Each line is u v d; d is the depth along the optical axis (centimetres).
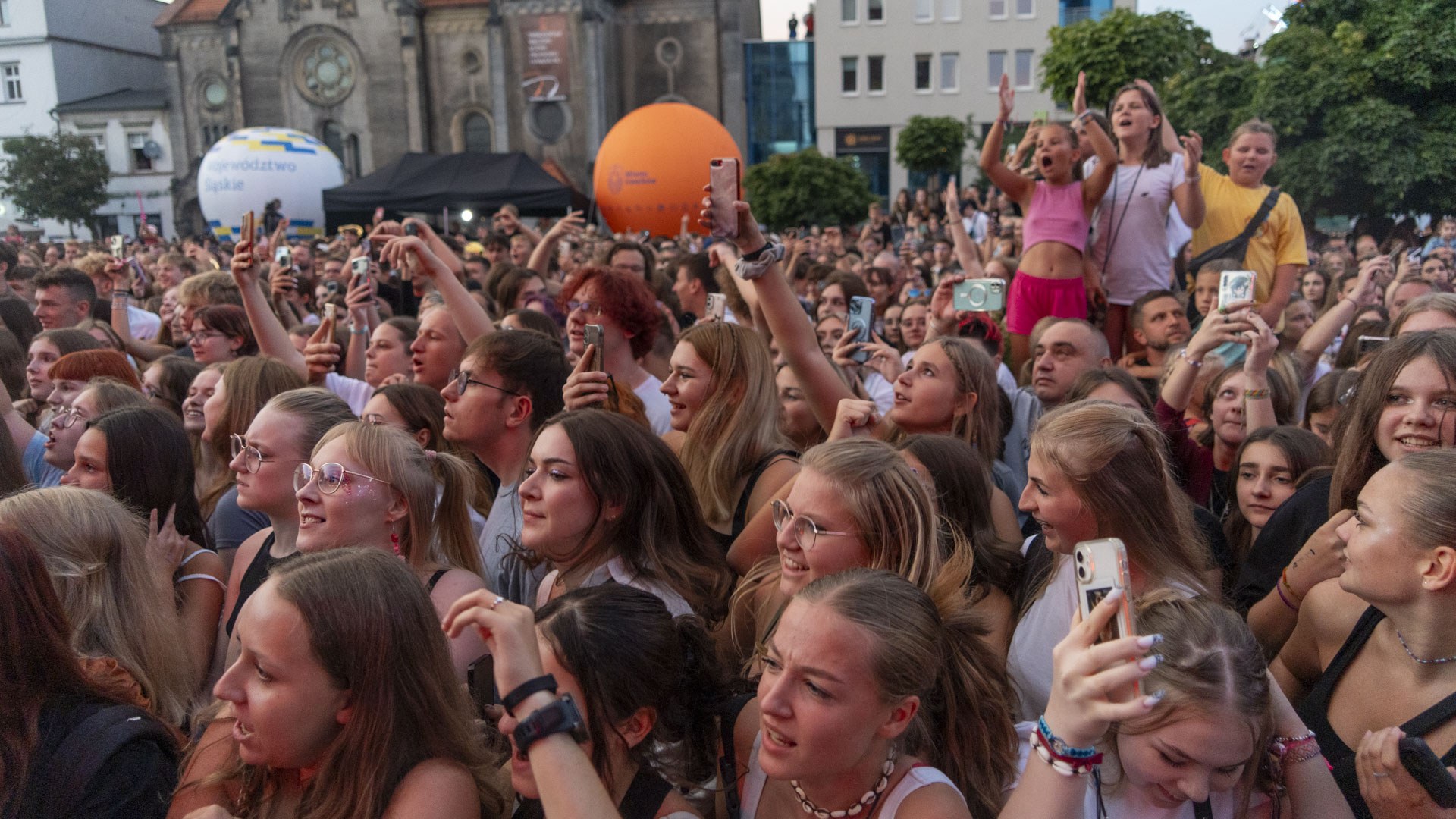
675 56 4525
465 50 4456
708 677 199
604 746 180
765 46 4469
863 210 3275
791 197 3212
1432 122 1315
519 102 4384
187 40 4588
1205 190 557
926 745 195
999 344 494
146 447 297
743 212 294
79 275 644
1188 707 167
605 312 392
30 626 183
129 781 182
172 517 289
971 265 648
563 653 180
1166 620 178
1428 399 241
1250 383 330
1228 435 361
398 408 343
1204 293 506
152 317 746
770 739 166
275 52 4481
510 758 215
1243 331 320
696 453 318
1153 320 479
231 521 330
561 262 1072
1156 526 227
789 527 223
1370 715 200
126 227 4762
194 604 284
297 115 4500
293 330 555
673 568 251
